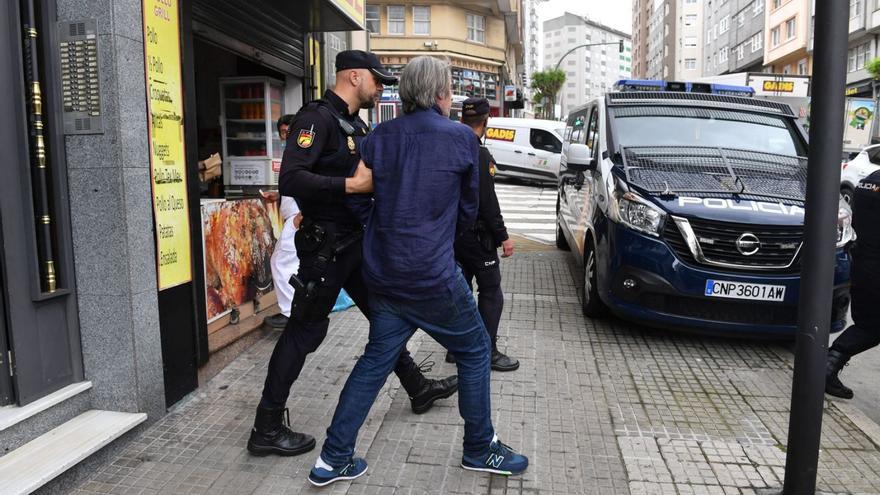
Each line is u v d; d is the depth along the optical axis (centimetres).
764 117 612
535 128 1931
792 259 455
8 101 280
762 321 461
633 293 475
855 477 311
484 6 3300
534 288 684
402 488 292
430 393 369
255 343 484
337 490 290
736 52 5625
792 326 461
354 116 325
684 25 8031
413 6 3188
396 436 341
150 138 333
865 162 1319
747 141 582
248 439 333
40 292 295
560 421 366
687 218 461
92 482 290
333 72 775
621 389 414
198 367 389
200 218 388
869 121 2175
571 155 608
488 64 3484
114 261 316
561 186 894
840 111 247
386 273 269
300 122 292
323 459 290
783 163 553
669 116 605
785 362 469
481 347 294
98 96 307
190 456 315
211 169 551
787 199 483
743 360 472
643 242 471
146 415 330
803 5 3969
